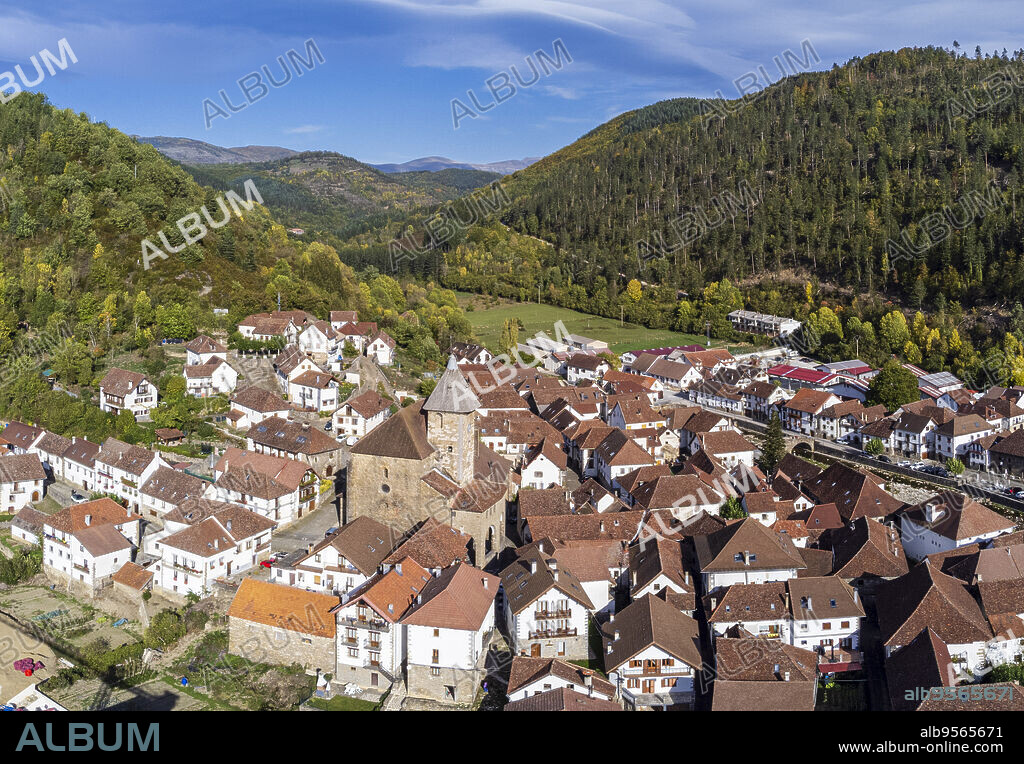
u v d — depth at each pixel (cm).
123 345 16988
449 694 7681
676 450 15138
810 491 12512
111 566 10250
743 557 9194
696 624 8350
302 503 11369
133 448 12225
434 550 9050
